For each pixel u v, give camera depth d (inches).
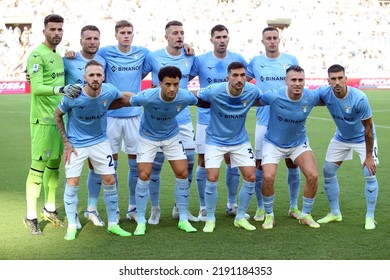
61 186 322.3
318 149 458.6
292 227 239.6
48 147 235.8
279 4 1396.4
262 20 1368.1
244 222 238.8
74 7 1302.9
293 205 259.8
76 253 203.5
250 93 233.1
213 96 230.2
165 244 214.2
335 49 1355.8
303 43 1357.0
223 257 197.8
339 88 227.8
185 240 219.6
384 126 603.2
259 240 219.1
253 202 292.8
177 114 237.5
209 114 266.7
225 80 274.1
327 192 248.2
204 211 261.6
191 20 1332.4
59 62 241.0
